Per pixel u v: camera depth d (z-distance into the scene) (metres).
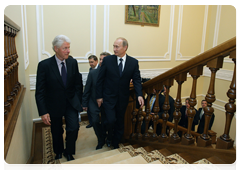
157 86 1.94
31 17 3.42
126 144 2.54
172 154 1.57
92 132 3.49
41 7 3.46
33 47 3.52
